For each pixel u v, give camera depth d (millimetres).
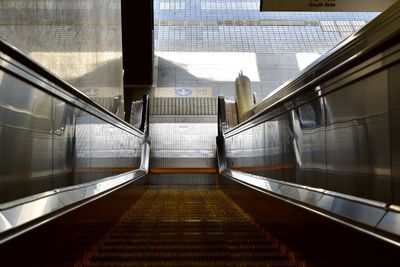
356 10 7812
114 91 8359
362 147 2566
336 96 2951
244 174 6246
